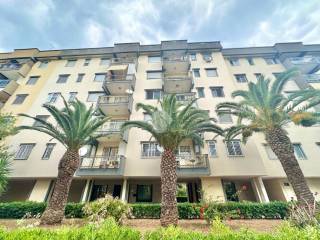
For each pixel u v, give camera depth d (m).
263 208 12.37
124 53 25.33
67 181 11.77
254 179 15.66
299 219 5.93
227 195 16.38
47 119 19.72
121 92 21.61
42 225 10.09
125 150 16.94
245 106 14.43
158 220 12.02
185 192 17.62
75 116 12.95
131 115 19.14
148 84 22.00
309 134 17.84
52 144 17.95
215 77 21.80
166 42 25.61
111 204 9.65
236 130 14.09
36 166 16.66
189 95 19.20
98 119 14.75
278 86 13.27
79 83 22.84
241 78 22.55
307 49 23.78
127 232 3.56
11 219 12.55
